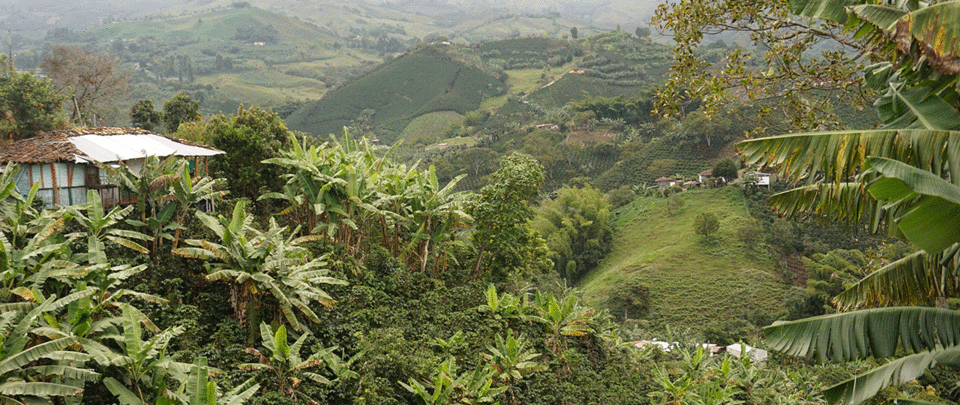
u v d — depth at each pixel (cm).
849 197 726
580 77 16700
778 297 5500
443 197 2047
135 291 1244
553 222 7669
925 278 691
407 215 2050
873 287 731
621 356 2281
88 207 1256
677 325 5356
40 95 2684
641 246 7206
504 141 12088
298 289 1289
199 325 1307
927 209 471
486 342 1656
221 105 17362
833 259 5388
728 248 6456
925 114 570
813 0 656
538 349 1853
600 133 11669
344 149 2230
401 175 2130
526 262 2639
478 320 1836
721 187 7919
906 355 579
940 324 569
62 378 902
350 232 1939
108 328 1014
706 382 2089
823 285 4934
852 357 575
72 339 898
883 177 465
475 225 2303
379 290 1775
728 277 5925
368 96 17788
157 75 19762
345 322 1511
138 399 927
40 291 977
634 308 5778
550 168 10525
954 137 521
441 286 2014
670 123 10225
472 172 10825
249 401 1101
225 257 1266
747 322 5166
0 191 1234
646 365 2448
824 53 1122
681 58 1244
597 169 10400
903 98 598
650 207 8050
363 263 1847
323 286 1602
